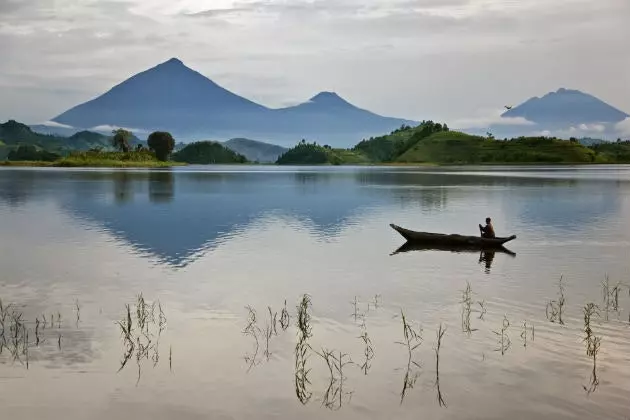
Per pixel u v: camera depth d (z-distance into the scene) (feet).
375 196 250.37
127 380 47.47
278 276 84.99
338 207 197.36
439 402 43.57
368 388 45.93
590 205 202.18
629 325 60.59
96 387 46.21
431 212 180.24
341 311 66.33
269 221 156.04
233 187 323.37
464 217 166.30
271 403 43.55
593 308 66.90
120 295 73.87
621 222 152.46
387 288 77.25
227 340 56.65
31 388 46.01
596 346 54.29
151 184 345.31
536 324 61.00
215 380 47.55
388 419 41.19
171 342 56.13
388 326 60.75
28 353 53.16
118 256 101.91
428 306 68.18
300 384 46.34
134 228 140.67
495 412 42.09
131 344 55.36
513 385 46.24
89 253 104.99
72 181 373.20
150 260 98.12
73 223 150.71
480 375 48.14
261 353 53.26
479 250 108.37
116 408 42.75
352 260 98.07
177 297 72.74
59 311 66.59
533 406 42.86
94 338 57.26
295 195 258.16
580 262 95.91
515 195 253.44
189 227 143.13
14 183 343.46
